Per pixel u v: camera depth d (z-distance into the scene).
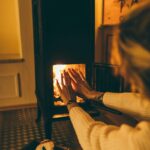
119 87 2.22
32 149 1.55
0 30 2.76
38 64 2.15
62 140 2.08
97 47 2.74
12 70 2.64
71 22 1.73
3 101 2.72
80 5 1.72
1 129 2.28
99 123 0.64
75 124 0.67
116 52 0.45
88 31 1.78
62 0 1.67
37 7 1.85
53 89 1.79
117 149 0.51
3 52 2.85
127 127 0.53
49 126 1.87
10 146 1.98
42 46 1.69
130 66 0.42
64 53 1.76
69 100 0.77
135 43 0.40
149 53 0.39
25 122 2.45
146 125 0.49
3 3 2.68
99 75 2.32
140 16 0.40
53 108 1.84
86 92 1.02
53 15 1.67
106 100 0.94
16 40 2.86
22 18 2.52
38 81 2.24
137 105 0.80
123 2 2.27
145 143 0.47
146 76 0.41
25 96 2.78
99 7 2.63
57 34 1.71
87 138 0.61
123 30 0.42
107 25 2.52
